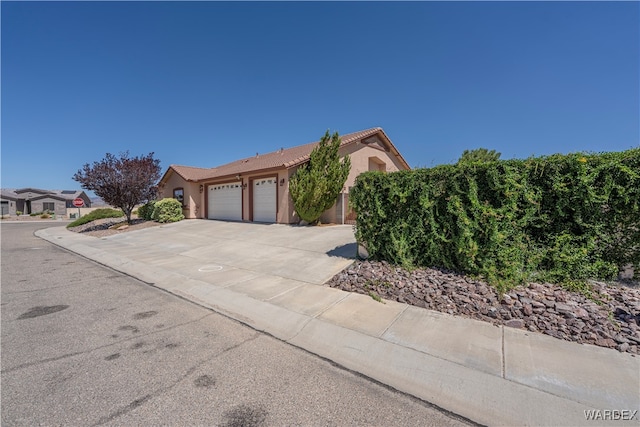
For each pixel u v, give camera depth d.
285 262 7.42
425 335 3.58
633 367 2.82
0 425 2.20
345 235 10.40
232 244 10.18
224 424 2.23
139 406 2.43
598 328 3.42
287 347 3.54
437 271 5.41
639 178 4.12
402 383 2.81
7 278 6.81
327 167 12.91
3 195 42.00
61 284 6.29
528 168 4.77
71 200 50.31
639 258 4.27
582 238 4.48
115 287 6.06
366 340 3.55
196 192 19.62
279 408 2.43
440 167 5.52
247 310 4.67
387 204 6.11
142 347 3.48
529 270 4.68
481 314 4.05
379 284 5.28
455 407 2.48
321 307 4.57
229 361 3.19
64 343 3.56
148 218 19.22
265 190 15.59
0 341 3.60
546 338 3.41
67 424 2.21
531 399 2.47
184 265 7.62
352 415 2.36
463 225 5.11
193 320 4.34
